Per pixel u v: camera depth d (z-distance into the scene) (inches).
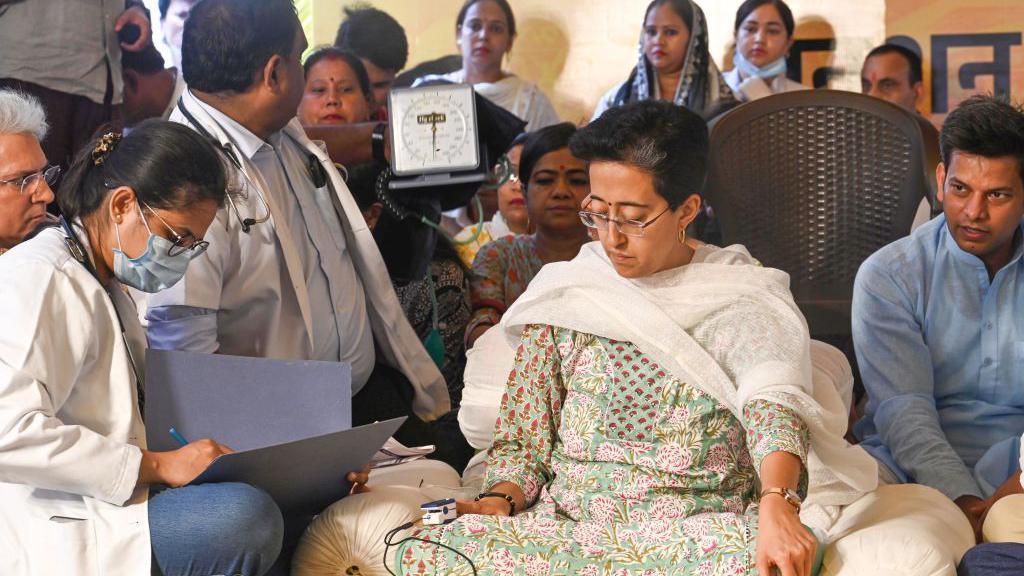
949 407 140.1
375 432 107.1
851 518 107.3
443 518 105.2
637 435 107.0
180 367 111.4
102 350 105.6
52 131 173.3
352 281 146.6
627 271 108.4
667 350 106.0
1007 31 229.6
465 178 157.9
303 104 204.1
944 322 137.9
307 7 237.6
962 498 122.8
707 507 103.9
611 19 239.0
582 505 106.1
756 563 94.2
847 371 128.4
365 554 106.2
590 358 109.8
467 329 172.9
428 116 156.8
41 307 100.4
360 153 162.6
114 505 101.4
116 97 183.0
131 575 99.9
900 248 140.6
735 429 106.7
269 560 102.2
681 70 232.5
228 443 110.7
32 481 98.9
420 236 164.1
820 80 235.3
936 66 232.1
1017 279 136.6
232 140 135.4
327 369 109.9
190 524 100.0
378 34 235.1
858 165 170.9
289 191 142.2
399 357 150.3
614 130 105.1
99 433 104.7
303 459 104.2
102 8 177.9
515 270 179.8
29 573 100.9
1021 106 134.5
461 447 145.1
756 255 172.7
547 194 178.1
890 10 232.8
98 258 107.5
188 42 134.4
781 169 171.9
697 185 107.1
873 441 138.4
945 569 98.1
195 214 106.1
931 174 167.9
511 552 101.4
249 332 137.0
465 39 237.3
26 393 98.0
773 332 106.3
